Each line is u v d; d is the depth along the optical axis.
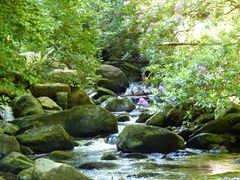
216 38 10.71
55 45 10.40
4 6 6.19
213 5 10.56
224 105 9.48
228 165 8.36
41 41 6.88
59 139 10.23
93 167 8.47
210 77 9.27
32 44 7.35
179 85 9.66
